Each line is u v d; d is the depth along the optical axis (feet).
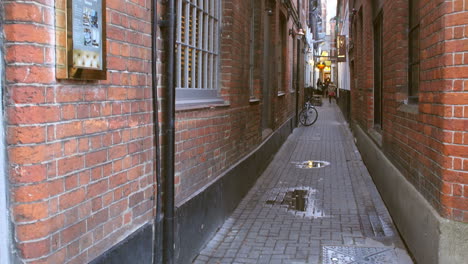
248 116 25.36
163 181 12.55
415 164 15.05
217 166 18.67
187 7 15.66
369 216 20.48
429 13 12.85
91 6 8.37
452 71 11.19
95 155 8.86
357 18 44.06
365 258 15.15
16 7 6.82
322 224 19.29
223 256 15.52
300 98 74.02
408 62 18.29
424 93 13.60
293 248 16.29
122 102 10.03
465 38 10.98
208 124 17.17
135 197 10.82
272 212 21.17
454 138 11.26
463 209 11.24
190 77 16.37
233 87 20.83
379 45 30.94
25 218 7.01
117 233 9.91
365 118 35.32
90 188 8.70
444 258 11.45
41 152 7.20
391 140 20.81
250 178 25.81
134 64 10.65
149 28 11.50
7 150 6.95
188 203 14.48
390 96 21.13
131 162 10.56
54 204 7.54
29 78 6.96
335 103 124.98
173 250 12.66
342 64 90.22
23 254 7.03
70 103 7.96
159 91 12.30
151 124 11.72
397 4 18.53
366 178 29.12
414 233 14.58
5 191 6.97
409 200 15.52
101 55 8.77
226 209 19.75
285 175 30.45
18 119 6.89
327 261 14.93
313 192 25.48
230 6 19.81
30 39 6.94
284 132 46.88
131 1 10.45
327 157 38.14
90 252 8.73
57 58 7.49
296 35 61.72
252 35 28.96
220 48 19.81
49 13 7.31
